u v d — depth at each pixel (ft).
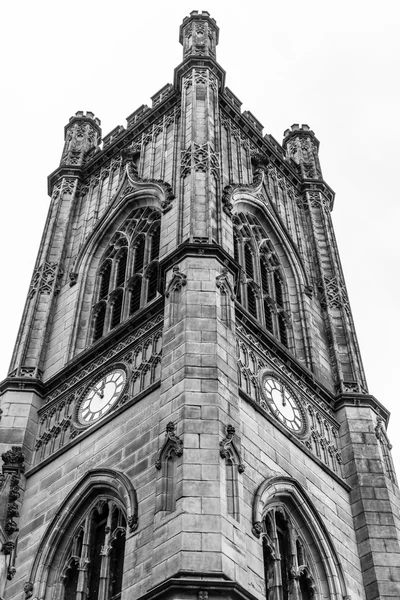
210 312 142.72
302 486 139.03
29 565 131.44
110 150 218.59
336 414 166.91
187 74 208.54
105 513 132.46
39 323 179.93
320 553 135.74
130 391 145.59
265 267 189.78
